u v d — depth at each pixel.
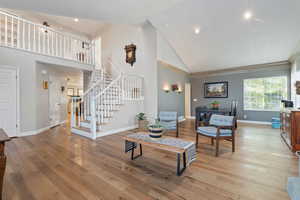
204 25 4.18
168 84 5.79
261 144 3.31
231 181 1.83
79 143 3.35
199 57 5.91
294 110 2.84
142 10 3.25
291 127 2.83
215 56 5.62
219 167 2.21
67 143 3.35
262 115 5.89
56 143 3.35
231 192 1.62
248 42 4.52
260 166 2.24
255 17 3.61
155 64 4.64
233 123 2.85
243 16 3.65
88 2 2.67
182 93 6.95
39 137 3.85
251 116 6.13
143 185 1.75
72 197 1.53
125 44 5.82
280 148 3.03
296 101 4.66
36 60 4.14
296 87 4.21
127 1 2.78
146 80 4.88
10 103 3.73
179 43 5.23
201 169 2.15
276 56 5.02
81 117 5.12
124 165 2.28
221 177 1.93
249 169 2.14
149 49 4.70
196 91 7.61
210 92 7.15
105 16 3.43
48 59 4.36
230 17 3.75
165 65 5.56
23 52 3.90
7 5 2.60
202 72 7.22
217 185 1.75
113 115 4.27
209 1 3.46
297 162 2.37
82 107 5.19
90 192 1.62
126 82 4.67
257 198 1.52
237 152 2.83
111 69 6.56
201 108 4.89
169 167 2.21
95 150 2.92
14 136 3.79
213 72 6.90
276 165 2.27
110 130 4.18
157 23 4.34
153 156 2.64
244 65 6.02
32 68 4.07
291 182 1.20
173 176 1.96
